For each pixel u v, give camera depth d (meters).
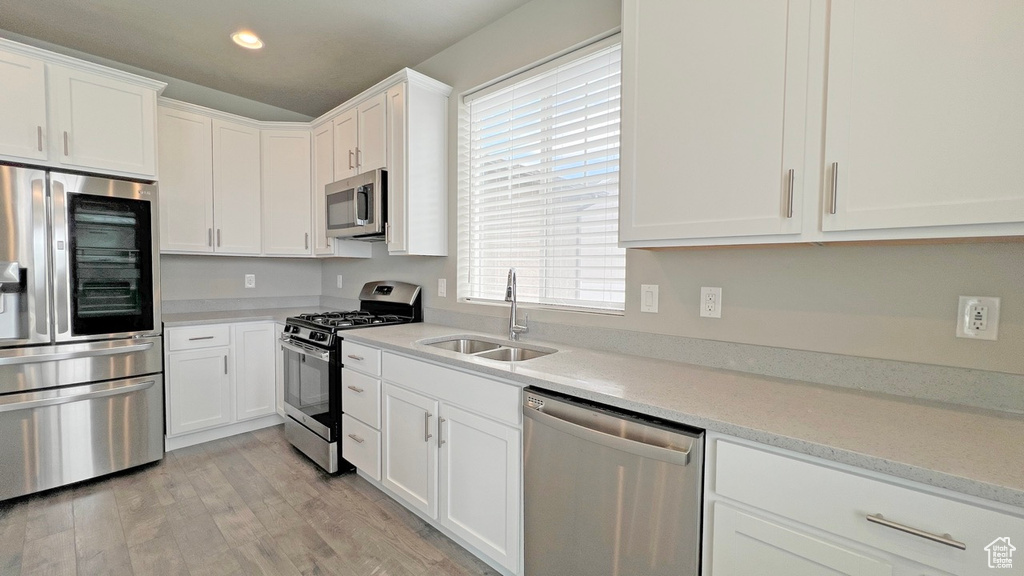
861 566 0.90
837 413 1.13
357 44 2.65
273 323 3.25
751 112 1.25
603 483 1.30
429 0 2.23
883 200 1.05
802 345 1.45
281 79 3.15
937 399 1.22
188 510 2.15
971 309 1.17
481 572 1.75
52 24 2.44
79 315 2.36
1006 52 0.91
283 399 3.11
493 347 2.29
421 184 2.58
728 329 1.62
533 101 2.29
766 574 1.02
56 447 2.29
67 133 2.33
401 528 2.03
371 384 2.27
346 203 2.91
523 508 1.57
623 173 1.55
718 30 1.31
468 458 1.76
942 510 0.82
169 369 2.78
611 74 1.96
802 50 1.16
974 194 0.95
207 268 3.46
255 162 3.32
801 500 0.97
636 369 1.61
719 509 1.09
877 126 1.05
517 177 2.38
